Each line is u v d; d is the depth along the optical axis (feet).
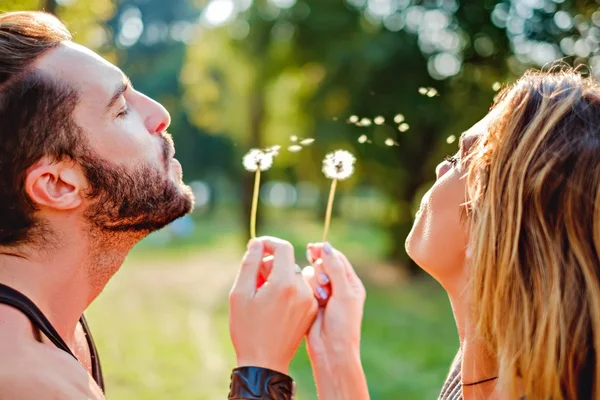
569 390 3.46
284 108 55.72
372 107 40.78
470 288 3.89
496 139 3.74
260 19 49.37
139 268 45.09
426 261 4.25
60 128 3.91
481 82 31.99
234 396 4.55
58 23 4.24
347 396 4.82
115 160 4.08
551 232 3.51
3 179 3.84
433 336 26.03
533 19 15.01
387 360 21.72
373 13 43.93
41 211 3.96
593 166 3.46
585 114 3.57
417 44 39.24
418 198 43.80
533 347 3.50
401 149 41.63
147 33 103.81
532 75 3.93
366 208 119.75
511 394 3.57
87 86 4.01
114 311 26.78
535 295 3.52
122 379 16.60
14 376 3.32
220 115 61.31
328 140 42.39
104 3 8.67
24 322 3.63
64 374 3.54
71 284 4.15
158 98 96.22
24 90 3.84
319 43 45.78
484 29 29.09
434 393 17.81
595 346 3.37
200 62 60.39
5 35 3.90
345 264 5.37
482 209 3.74
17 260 3.91
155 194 4.27
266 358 4.66
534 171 3.54
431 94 5.79
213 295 33.60
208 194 122.11
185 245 63.31
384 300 35.53
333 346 4.95
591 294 3.39
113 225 4.19
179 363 18.61
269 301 4.74
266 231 73.15
